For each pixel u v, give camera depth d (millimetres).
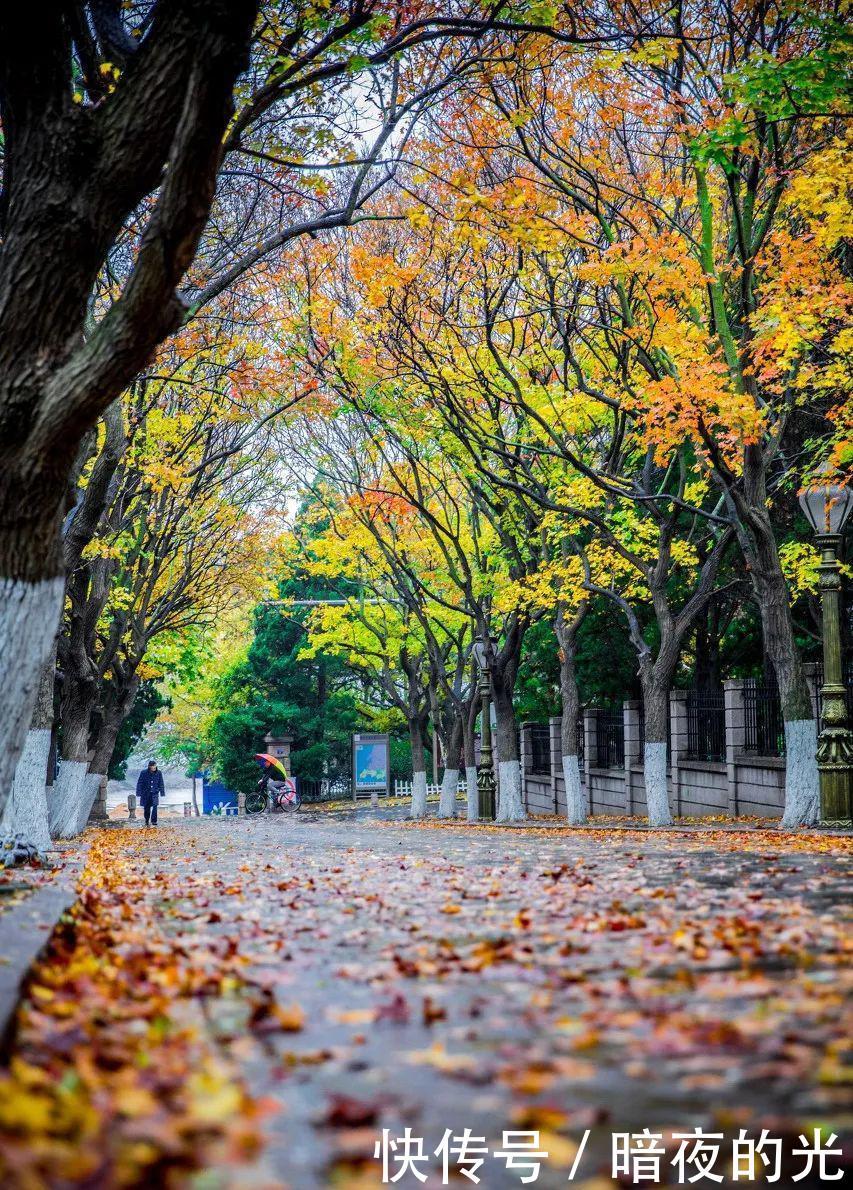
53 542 8234
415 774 39188
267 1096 4160
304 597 59906
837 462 18578
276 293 23344
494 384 23250
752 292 19672
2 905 8680
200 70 7590
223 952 7527
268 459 29797
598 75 17688
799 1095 4004
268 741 58875
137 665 29125
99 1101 3896
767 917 8242
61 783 24578
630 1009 5371
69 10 10867
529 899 10047
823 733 18938
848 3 14820
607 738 37438
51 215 8141
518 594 27766
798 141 19344
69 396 7875
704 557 32031
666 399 17422
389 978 6441
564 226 18562
